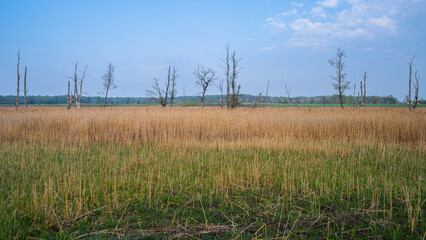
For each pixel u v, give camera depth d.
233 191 4.36
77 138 9.80
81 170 5.39
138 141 9.73
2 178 5.00
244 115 12.70
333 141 9.65
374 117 11.34
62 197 3.85
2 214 3.15
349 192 4.28
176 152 7.68
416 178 5.06
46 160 6.42
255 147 8.82
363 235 2.94
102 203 3.80
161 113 12.48
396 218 3.32
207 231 3.01
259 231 3.02
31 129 10.90
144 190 4.37
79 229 3.04
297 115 12.88
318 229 3.06
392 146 8.90
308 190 4.37
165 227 3.12
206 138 10.10
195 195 4.18
